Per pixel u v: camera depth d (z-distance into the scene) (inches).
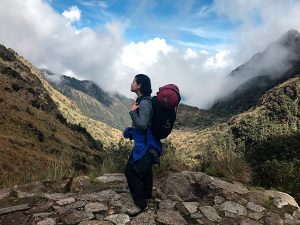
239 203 137.6
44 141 2265.0
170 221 116.3
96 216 116.0
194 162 181.5
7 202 127.4
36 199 129.0
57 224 109.7
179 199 134.0
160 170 164.4
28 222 110.5
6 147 1562.5
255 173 186.1
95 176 165.5
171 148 182.4
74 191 139.4
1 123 2225.6
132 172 120.3
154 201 130.3
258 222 126.1
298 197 169.6
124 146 183.5
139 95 119.9
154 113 115.5
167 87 115.5
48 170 164.2
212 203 135.3
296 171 185.8
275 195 148.8
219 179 160.1
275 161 189.8
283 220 130.2
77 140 2987.2
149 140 116.8
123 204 123.7
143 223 113.7
